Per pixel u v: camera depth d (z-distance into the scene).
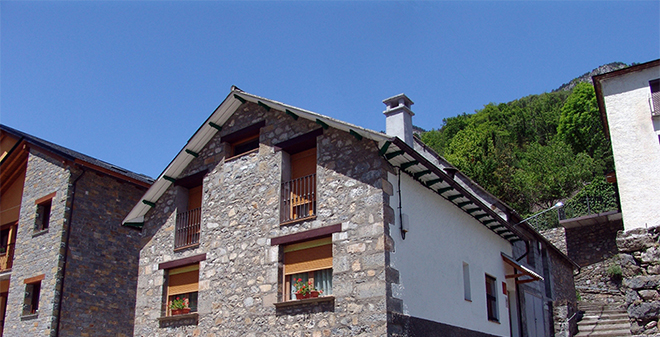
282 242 10.26
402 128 11.73
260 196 11.06
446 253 10.80
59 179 15.90
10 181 18.39
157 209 13.16
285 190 10.75
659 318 10.28
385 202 9.20
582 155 35.41
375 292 8.70
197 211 12.43
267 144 11.41
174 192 12.94
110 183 16.56
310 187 10.45
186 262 11.85
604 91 12.29
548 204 32.84
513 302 14.03
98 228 15.84
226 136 12.35
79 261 15.12
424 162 9.63
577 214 24.66
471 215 12.34
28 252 15.91
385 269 8.72
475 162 31.19
